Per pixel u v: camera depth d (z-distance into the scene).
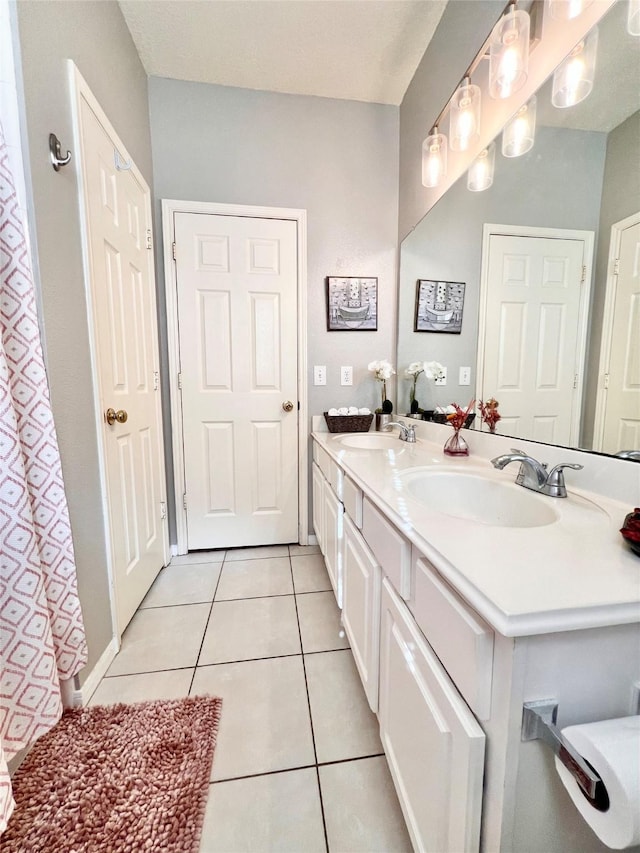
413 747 0.68
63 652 1.03
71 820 0.83
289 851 0.78
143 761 0.96
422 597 0.66
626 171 0.80
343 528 1.37
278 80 1.94
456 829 0.54
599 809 0.40
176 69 1.87
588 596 0.45
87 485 1.21
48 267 1.01
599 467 0.85
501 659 0.46
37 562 0.88
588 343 0.90
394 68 1.86
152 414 1.89
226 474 2.23
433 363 1.72
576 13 0.86
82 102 1.18
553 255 1.01
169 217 2.00
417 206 1.89
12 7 0.87
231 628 1.52
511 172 1.16
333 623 1.55
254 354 2.17
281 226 2.11
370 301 2.22
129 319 1.60
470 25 1.36
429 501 1.07
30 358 0.90
